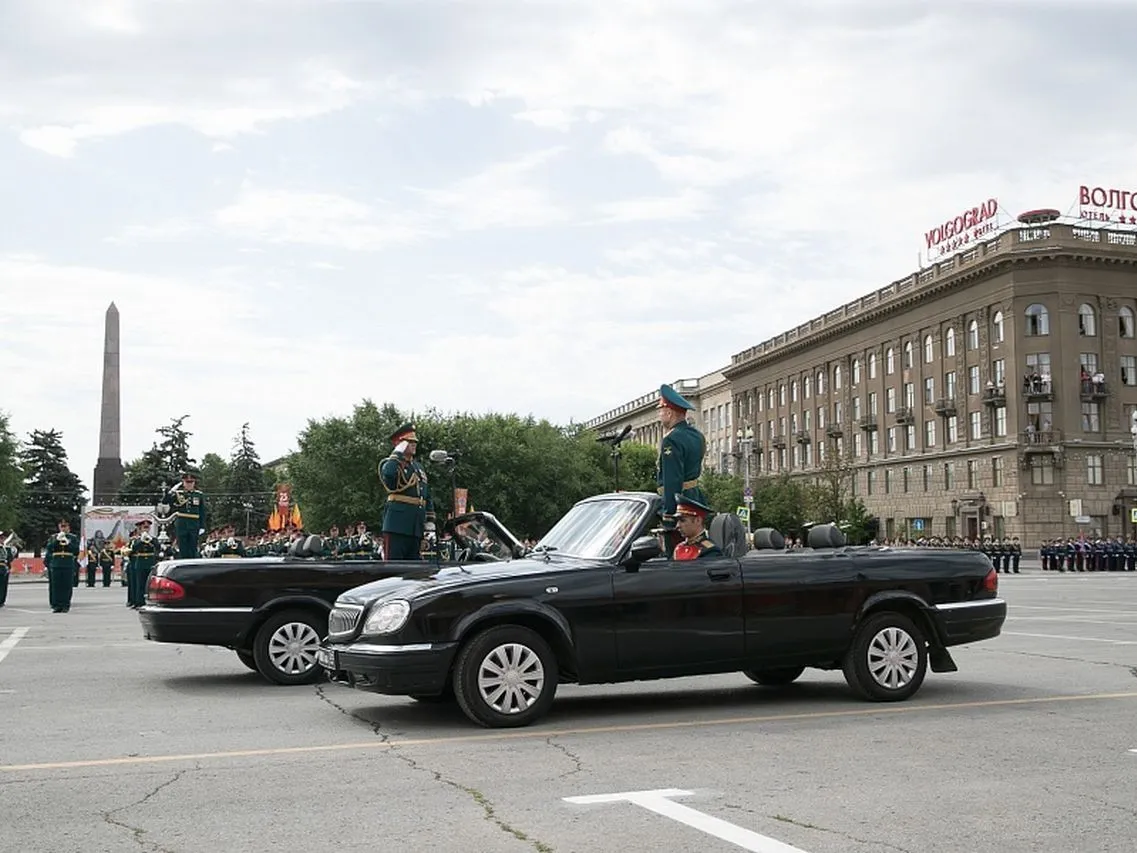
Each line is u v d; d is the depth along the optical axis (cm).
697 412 13850
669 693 1096
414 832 579
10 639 1742
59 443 11419
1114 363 7288
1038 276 7269
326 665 941
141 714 973
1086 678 1184
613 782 691
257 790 676
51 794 668
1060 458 7144
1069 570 6269
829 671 1258
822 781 691
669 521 1023
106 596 3659
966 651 1473
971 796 652
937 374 8300
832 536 1075
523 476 8344
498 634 893
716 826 585
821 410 10269
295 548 1333
